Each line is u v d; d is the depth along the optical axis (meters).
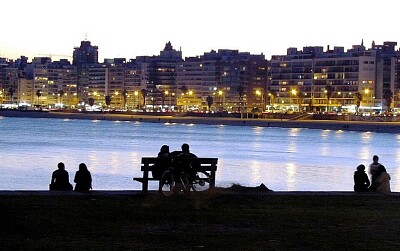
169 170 37.16
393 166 122.50
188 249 24.59
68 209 31.94
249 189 41.09
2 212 30.41
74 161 122.94
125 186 82.81
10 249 23.89
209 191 37.22
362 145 199.25
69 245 24.78
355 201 36.69
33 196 35.06
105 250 24.16
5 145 172.50
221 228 28.64
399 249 25.19
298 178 97.75
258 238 26.70
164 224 29.30
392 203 36.25
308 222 30.34
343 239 26.77
